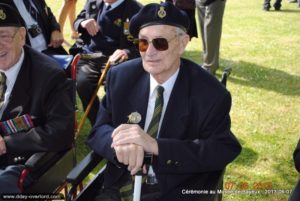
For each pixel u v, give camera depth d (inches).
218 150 88.0
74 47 179.0
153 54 88.6
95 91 152.6
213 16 220.8
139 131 85.0
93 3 172.2
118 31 167.3
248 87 224.7
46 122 103.1
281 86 226.7
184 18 89.0
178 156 86.3
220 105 89.7
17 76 103.0
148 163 84.4
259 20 380.5
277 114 193.2
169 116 91.6
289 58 273.7
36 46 160.6
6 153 102.6
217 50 231.8
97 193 97.7
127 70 97.9
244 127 180.9
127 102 96.1
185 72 93.3
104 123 98.7
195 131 91.4
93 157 93.1
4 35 98.2
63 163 107.1
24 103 103.1
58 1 422.3
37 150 100.7
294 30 346.6
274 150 162.2
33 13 159.6
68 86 105.8
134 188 85.8
